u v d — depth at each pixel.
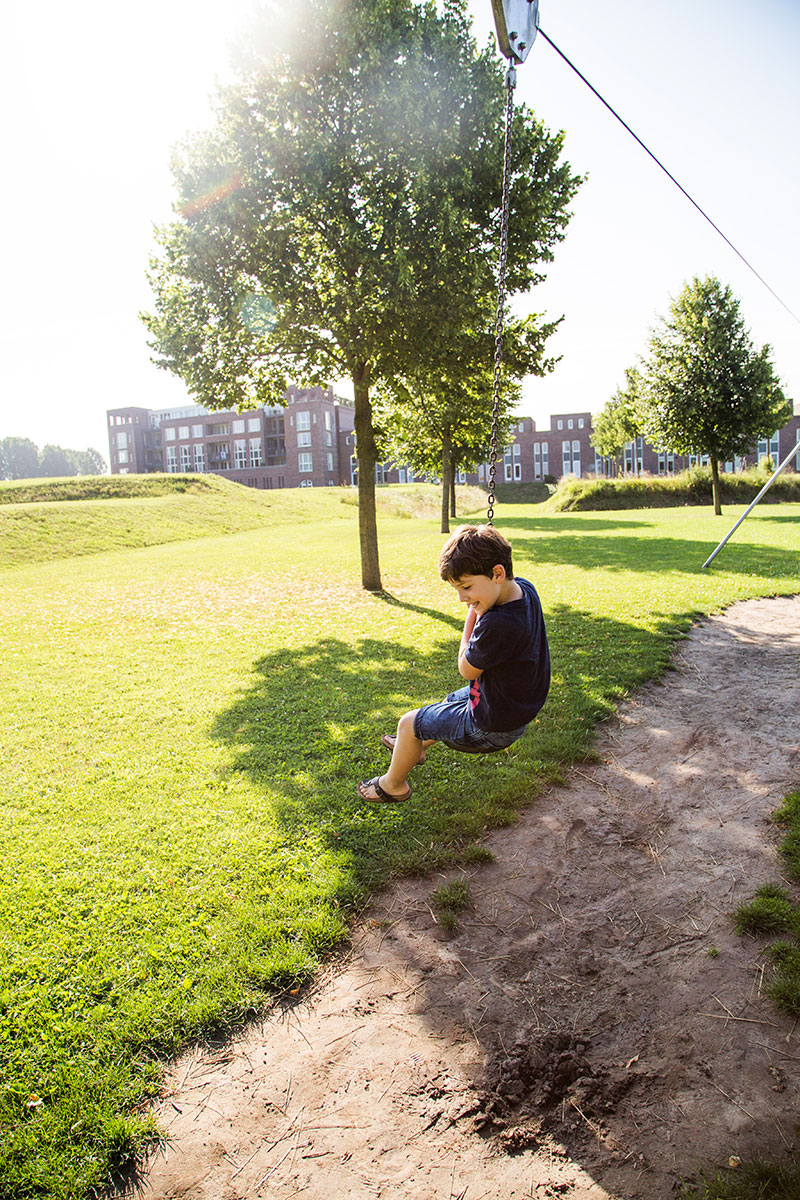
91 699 6.98
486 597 2.82
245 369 11.87
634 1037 2.70
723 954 3.11
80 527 23.02
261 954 3.16
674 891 3.59
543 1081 2.53
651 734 5.59
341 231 10.44
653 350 25.84
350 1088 2.54
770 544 17.20
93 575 16.19
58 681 7.64
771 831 4.07
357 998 2.96
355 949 3.25
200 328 11.31
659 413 26.08
